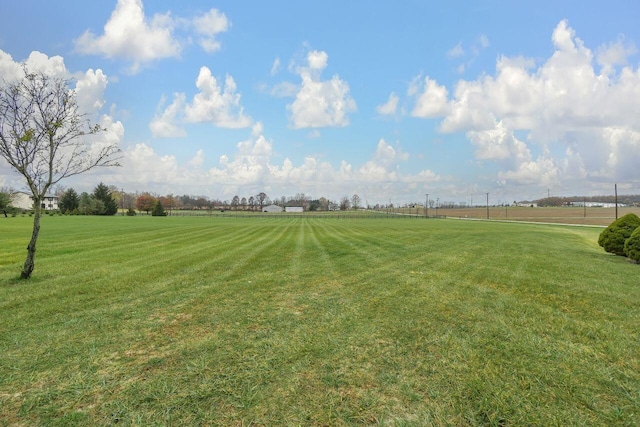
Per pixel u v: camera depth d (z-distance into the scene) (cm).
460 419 272
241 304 605
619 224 1296
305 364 366
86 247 1495
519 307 579
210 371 352
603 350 401
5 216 5938
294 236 2220
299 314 546
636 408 285
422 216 9062
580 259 1184
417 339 437
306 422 269
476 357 382
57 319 519
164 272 905
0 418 275
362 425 265
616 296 654
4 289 710
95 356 389
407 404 293
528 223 5194
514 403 292
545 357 382
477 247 1534
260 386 322
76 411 284
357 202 15688
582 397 301
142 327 486
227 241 1828
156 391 313
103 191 7956
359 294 673
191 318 527
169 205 11650
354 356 386
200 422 269
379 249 1448
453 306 585
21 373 348
